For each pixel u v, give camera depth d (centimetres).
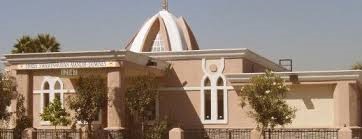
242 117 3888
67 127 4066
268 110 3284
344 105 3666
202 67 4006
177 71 4062
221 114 3953
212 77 3975
